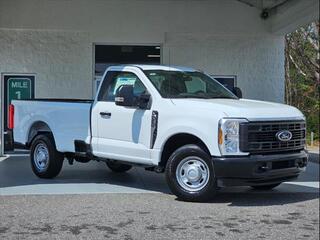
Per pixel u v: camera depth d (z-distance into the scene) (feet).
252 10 53.06
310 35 110.83
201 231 22.94
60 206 27.17
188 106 28.50
